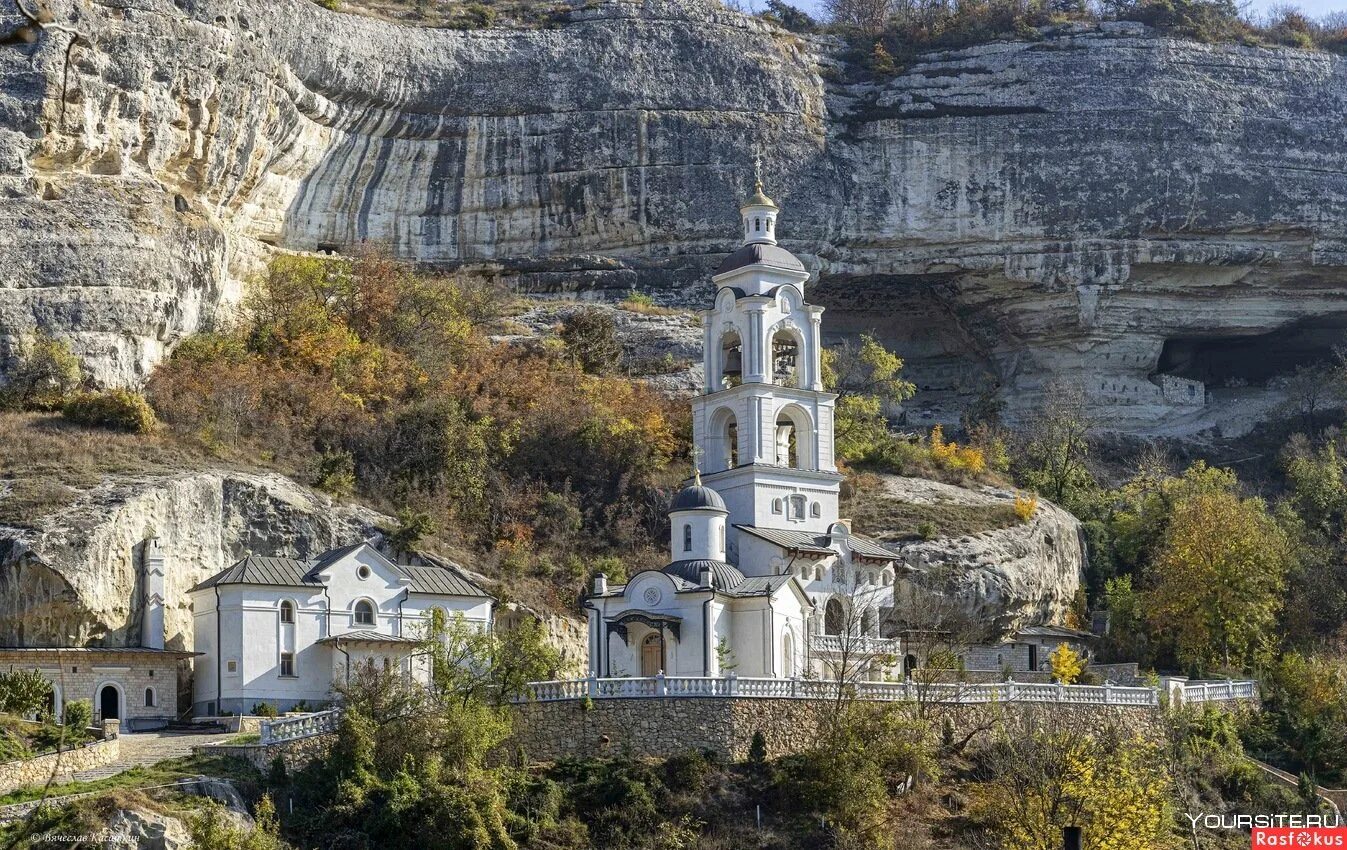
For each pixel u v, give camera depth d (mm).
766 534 102312
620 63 158000
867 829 79438
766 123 160250
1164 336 169750
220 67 134125
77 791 73375
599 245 157625
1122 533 137375
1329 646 122938
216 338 126438
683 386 138750
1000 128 165125
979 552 117812
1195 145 166125
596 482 122062
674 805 79375
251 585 95500
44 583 93688
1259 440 168000
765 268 107438
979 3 175625
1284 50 171000
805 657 96938
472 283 147250
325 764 78250
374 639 97250
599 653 95938
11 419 111000
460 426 120250
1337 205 167875
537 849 75625
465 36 154750
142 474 104125
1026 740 84188
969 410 168750
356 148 150875
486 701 81812
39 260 118938
